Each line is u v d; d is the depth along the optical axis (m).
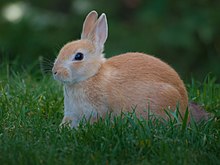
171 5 23.92
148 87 12.12
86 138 11.02
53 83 14.28
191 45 22.64
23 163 10.05
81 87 12.16
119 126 11.10
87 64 12.16
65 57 12.16
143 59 12.50
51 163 10.03
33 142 10.95
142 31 23.56
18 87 13.75
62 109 12.98
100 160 10.23
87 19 12.98
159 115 12.09
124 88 12.10
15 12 23.89
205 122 11.96
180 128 11.34
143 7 24.00
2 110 12.38
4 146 10.66
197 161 10.41
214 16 23.39
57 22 23.94
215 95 13.87
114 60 12.52
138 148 10.71
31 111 12.63
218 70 22.91
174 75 12.52
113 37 23.28
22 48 23.20
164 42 22.53
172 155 10.39
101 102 12.09
